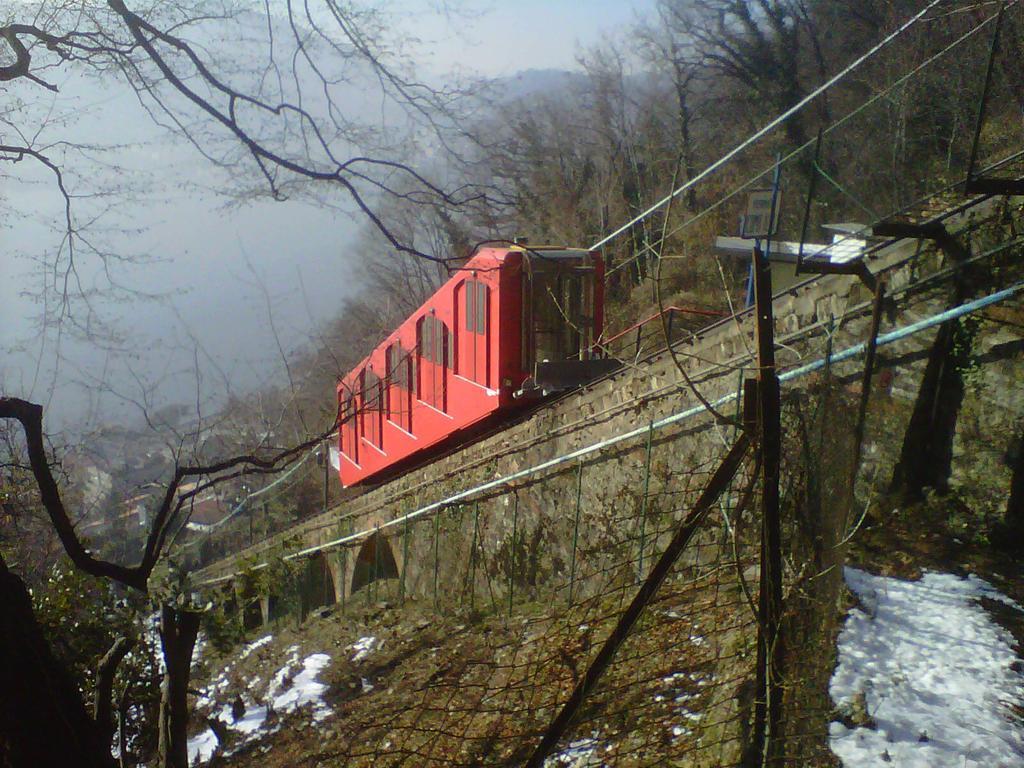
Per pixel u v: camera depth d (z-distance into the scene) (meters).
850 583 6.45
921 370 7.61
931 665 5.34
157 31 5.00
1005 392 7.05
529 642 6.56
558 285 12.65
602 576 7.87
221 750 8.95
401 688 8.35
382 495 15.50
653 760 4.45
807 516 4.31
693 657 5.05
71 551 4.53
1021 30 12.70
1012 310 6.97
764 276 3.52
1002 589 6.30
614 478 8.89
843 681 5.18
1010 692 5.04
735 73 25.89
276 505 20.23
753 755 3.77
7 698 3.44
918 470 7.67
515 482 10.73
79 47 5.23
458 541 12.13
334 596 17.45
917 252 7.48
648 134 25.78
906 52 15.58
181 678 6.23
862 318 7.31
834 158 16.75
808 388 5.09
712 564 5.75
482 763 5.14
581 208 21.16
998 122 14.01
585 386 10.09
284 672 11.45
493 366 12.66
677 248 22.36
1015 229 6.97
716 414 3.67
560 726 3.77
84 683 7.85
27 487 6.93
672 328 14.52
